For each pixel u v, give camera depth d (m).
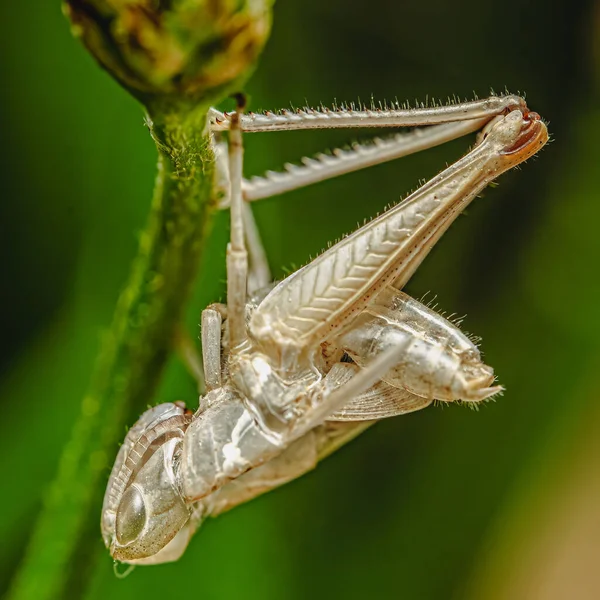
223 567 0.14
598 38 0.16
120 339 0.12
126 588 0.14
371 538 0.14
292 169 0.12
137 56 0.11
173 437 0.12
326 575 0.14
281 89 0.15
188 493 0.12
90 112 0.14
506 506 0.15
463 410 0.15
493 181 0.12
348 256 0.12
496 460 0.15
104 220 0.14
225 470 0.12
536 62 0.17
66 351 0.14
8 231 0.14
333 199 0.15
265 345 0.12
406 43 0.16
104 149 0.14
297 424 0.12
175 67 0.11
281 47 0.15
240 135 0.11
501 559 0.14
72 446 0.12
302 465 0.12
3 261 0.14
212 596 0.14
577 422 0.15
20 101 0.14
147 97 0.11
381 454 0.14
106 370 0.12
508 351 0.15
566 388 0.15
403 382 0.12
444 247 0.16
